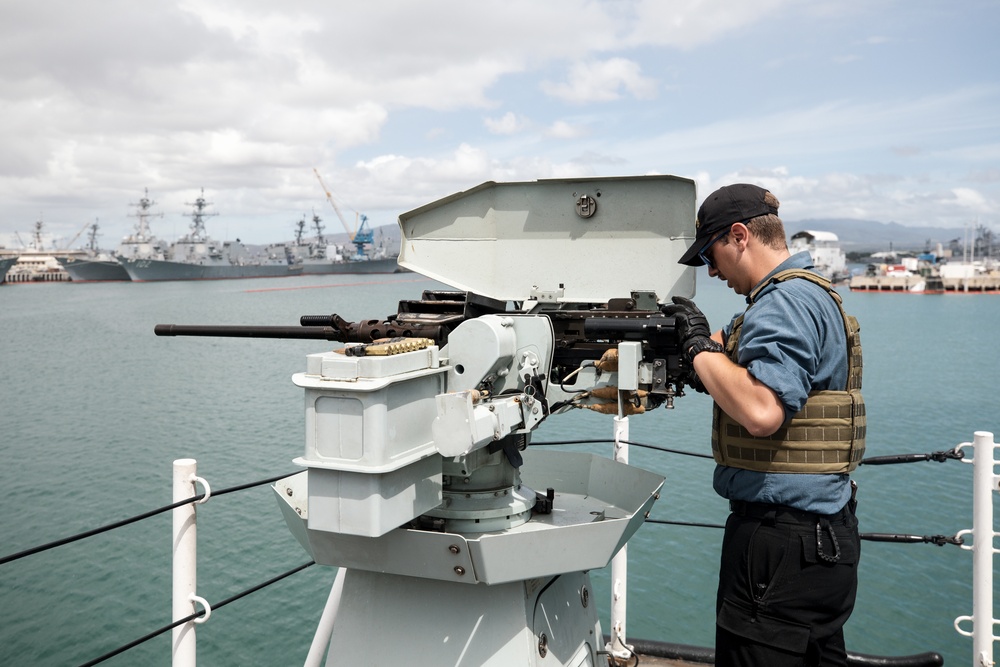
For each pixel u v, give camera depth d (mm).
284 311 62938
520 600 2348
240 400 26703
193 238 126938
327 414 2006
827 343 2047
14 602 11570
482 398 2277
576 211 2699
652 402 2371
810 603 2055
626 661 3742
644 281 2641
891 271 131000
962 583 11961
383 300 75438
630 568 12375
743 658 2115
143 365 36625
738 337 2199
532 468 3088
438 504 2295
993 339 49812
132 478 17703
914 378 33000
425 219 2854
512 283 2775
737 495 2143
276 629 10492
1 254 153750
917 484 17062
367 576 2482
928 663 3496
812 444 2045
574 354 2445
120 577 12367
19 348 44469
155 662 10141
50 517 15273
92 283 132500
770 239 2193
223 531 13586
